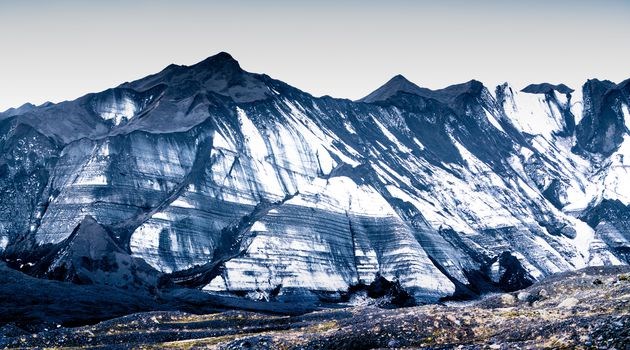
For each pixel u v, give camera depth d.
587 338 110.69
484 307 171.00
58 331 187.12
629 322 111.31
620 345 105.69
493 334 132.62
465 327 140.00
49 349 167.38
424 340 136.88
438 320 142.38
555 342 113.19
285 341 146.25
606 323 113.50
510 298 172.00
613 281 157.00
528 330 123.81
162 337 185.50
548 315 138.50
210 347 153.88
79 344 179.12
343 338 141.62
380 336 140.12
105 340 181.75
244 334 174.62
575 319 121.38
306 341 144.00
